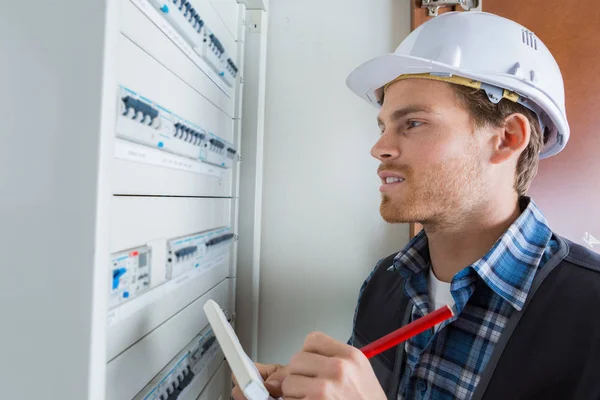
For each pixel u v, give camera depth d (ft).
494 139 1.85
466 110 1.82
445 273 2.08
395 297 2.33
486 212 1.89
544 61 2.01
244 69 3.29
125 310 1.49
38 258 1.23
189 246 2.13
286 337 3.35
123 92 1.39
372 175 3.29
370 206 3.29
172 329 2.00
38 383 1.22
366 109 3.30
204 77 2.35
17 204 1.24
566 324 1.54
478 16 2.03
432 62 1.76
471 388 1.67
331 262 3.33
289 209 3.36
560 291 1.63
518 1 3.05
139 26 1.54
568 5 3.01
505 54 1.90
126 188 1.49
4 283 1.24
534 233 1.91
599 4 2.99
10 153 1.25
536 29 3.04
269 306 3.37
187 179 2.14
